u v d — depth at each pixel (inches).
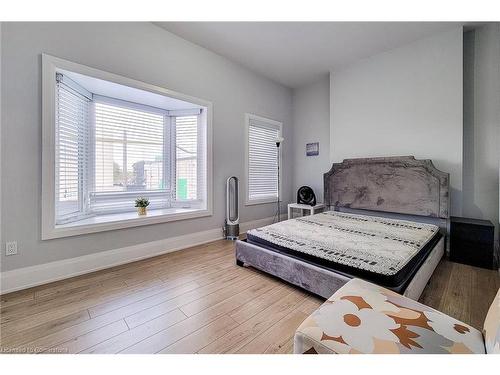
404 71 122.3
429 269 75.7
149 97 113.1
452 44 108.7
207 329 56.1
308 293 73.2
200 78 123.5
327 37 115.0
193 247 119.9
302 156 182.1
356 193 134.1
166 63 109.5
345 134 145.6
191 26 106.1
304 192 161.3
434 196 108.4
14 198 73.2
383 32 111.0
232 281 81.3
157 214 111.7
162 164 135.0
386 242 79.3
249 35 113.2
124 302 67.6
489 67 106.0
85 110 106.3
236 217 137.6
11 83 72.2
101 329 55.7
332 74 150.4
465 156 111.3
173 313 62.5
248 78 150.1
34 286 76.4
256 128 161.6
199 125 133.3
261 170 166.2
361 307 40.0
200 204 133.3
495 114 105.3
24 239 74.9
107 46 91.4
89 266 88.2
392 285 56.0
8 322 58.1
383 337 33.0
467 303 66.7
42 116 76.8
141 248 102.9
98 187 112.3
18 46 73.0
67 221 91.7
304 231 93.1
